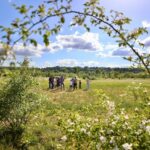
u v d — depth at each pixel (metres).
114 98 12.09
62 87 23.67
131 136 2.81
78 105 12.59
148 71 2.22
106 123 3.03
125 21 2.10
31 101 7.20
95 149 2.99
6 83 7.00
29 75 7.10
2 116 7.01
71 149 3.36
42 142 6.74
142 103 3.17
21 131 7.10
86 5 1.97
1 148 6.35
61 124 3.39
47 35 1.55
